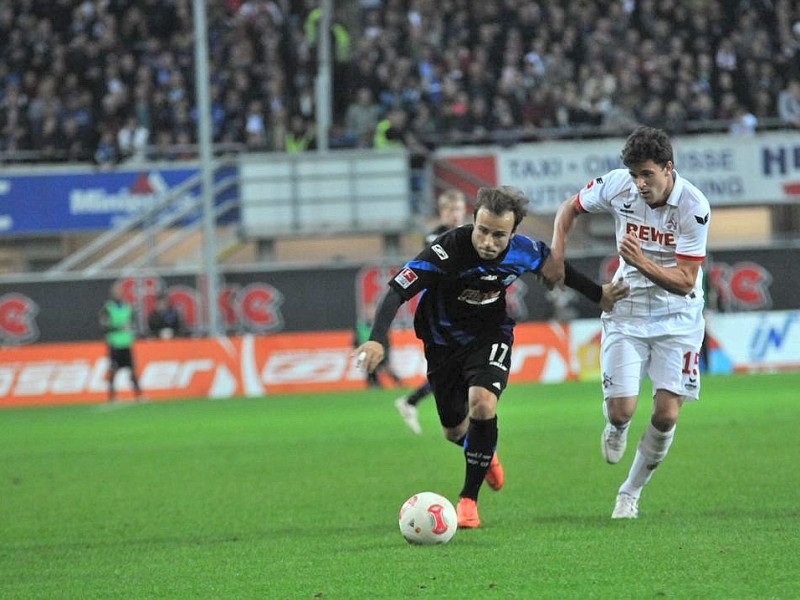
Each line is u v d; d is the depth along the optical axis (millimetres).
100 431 65750
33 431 67188
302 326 104938
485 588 21438
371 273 104688
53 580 24594
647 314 29422
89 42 118250
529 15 118000
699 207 27875
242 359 94062
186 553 27375
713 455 43688
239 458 49844
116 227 110625
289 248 114812
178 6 120562
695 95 113312
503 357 28922
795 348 95188
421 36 118062
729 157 109312
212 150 113000
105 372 93438
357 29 127562
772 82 115875
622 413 29562
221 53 117812
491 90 112188
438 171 109125
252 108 112000
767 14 119750
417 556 25094
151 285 104125
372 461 47062
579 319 104750
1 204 110312
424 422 64688
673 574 22156
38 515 35562
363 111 110875
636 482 30125
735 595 20219
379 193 106812
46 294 104812
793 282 106500
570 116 110875
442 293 28516
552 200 109000
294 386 94062
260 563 25375
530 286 104250
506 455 46688
